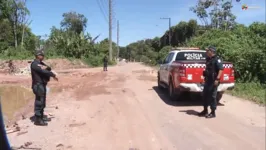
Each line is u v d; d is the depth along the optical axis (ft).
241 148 19.34
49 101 37.65
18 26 181.78
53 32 169.27
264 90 39.81
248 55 45.29
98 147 19.86
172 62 37.35
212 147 19.60
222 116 28.19
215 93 27.53
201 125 25.05
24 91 48.83
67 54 156.35
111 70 112.78
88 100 38.34
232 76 32.86
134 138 21.77
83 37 162.50
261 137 21.42
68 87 53.42
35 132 23.25
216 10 130.21
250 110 30.40
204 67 31.83
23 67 104.17
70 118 28.02
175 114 29.45
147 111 30.99
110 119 27.61
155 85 55.11
